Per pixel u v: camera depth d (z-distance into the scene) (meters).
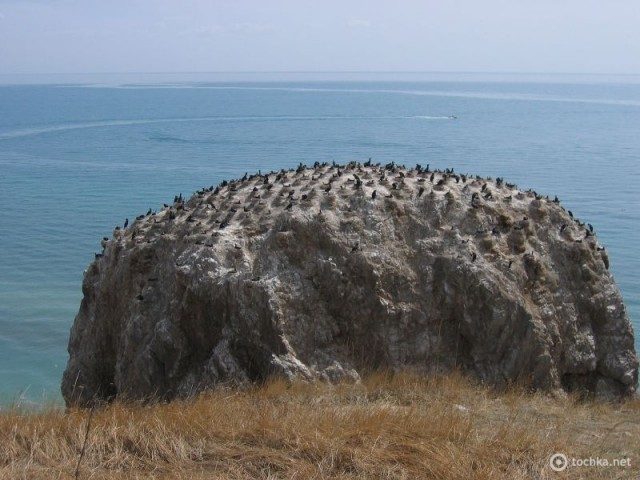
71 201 123.62
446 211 33.94
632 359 33.84
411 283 31.81
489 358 31.05
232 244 31.62
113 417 20.77
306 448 19.23
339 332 30.86
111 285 34.94
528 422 24.23
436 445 19.73
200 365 30.44
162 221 35.50
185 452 19.06
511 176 150.00
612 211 112.62
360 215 33.06
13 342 59.59
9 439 19.27
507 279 32.09
